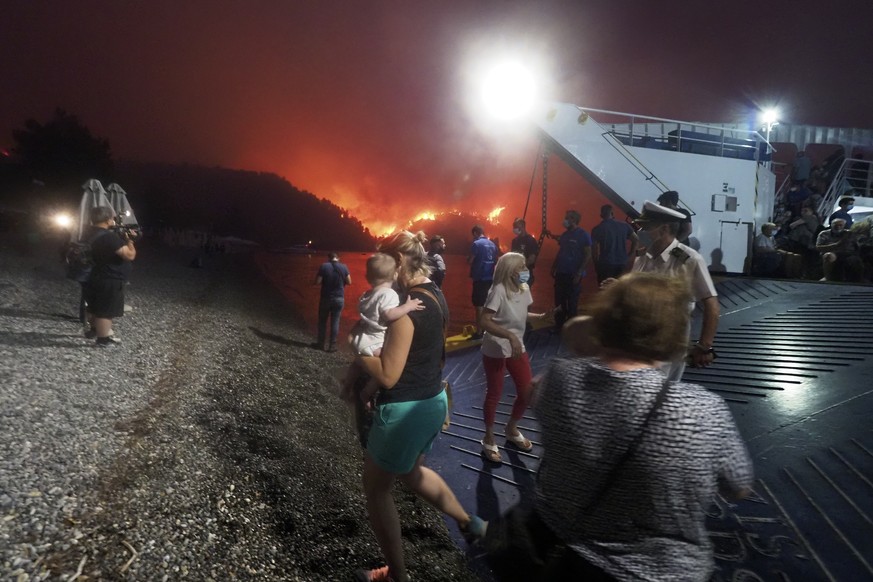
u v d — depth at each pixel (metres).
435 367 2.95
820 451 4.10
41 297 11.08
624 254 9.06
